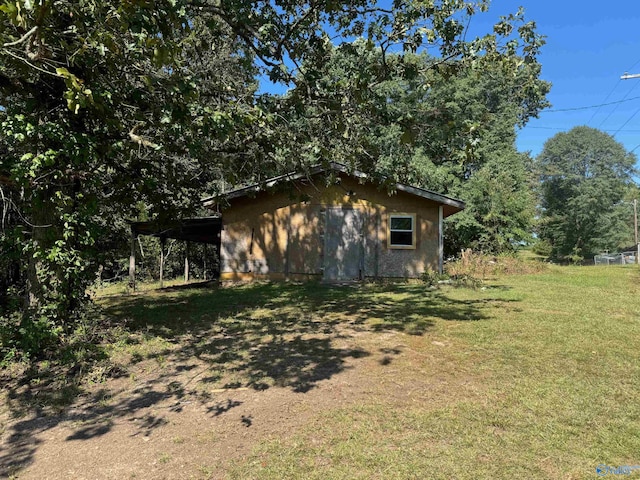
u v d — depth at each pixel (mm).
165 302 10422
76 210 5793
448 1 5086
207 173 9547
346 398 4188
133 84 5723
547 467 2932
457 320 7391
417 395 4207
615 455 3066
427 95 19969
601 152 48406
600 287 11680
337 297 10492
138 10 3537
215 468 3047
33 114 5141
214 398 4352
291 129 6465
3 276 7219
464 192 21641
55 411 4188
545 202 48594
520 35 5613
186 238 17938
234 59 9008
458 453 3127
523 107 30000
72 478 3006
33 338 5434
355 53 5727
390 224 14031
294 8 5977
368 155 6781
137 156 6938
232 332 7047
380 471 2928
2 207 5824
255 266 14203
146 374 5137
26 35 3613
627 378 4539
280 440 3410
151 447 3404
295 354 5680
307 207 14125
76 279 6000
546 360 5148
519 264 16594
